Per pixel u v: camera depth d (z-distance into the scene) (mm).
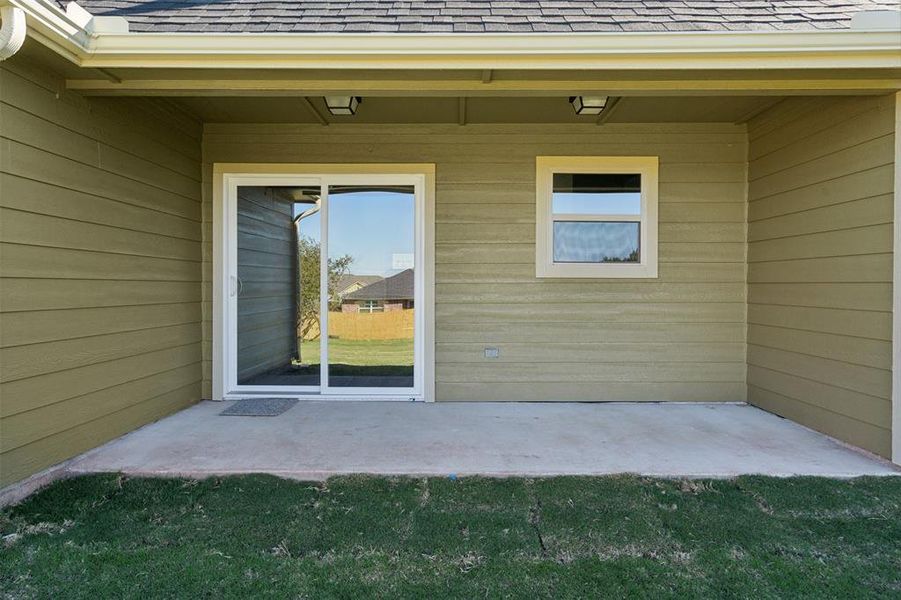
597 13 3436
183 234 4266
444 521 2373
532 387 4566
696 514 2441
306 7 3553
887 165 3088
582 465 3004
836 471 2932
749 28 3150
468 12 3463
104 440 3311
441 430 3674
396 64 2932
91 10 3389
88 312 3166
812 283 3703
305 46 2867
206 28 3180
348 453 3180
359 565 2033
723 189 4527
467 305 4566
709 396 4559
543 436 3541
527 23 3232
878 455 3139
